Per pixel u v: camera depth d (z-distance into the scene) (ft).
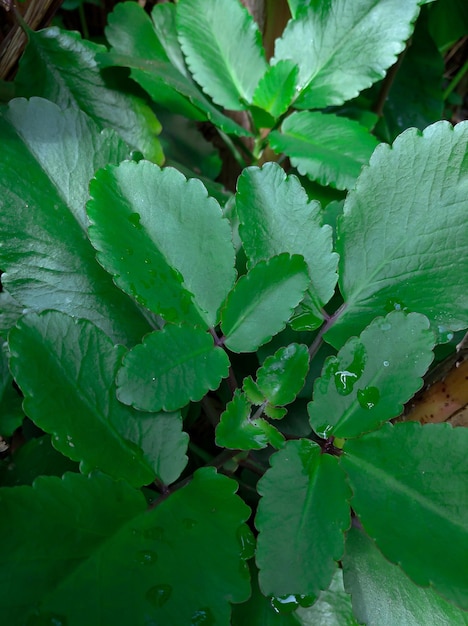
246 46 1.18
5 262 0.85
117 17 1.22
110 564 0.69
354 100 1.38
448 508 0.74
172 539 0.72
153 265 0.83
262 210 0.88
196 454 1.01
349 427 0.79
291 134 1.16
